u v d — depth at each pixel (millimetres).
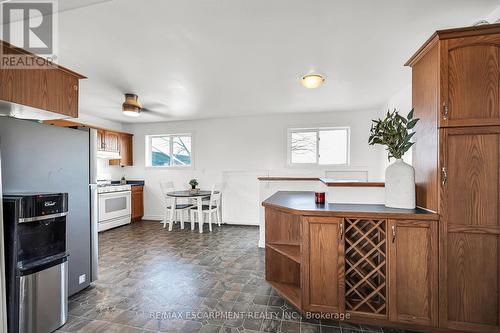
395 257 1702
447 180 1612
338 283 1798
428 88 1757
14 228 1588
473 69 1570
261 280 2566
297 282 2277
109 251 3484
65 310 1858
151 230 4688
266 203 2254
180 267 2910
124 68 2637
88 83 3076
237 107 4387
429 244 1653
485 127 1556
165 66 2602
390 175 1918
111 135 5070
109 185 4871
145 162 5711
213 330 1768
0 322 1465
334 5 1638
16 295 1593
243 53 2328
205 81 3057
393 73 2854
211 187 5371
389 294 1717
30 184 1865
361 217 1746
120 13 1689
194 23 1830
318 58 2453
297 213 1867
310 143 5016
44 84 1954
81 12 1665
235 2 1597
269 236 2371
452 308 1623
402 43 2158
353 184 2109
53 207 1781
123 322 1867
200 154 5441
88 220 2383
